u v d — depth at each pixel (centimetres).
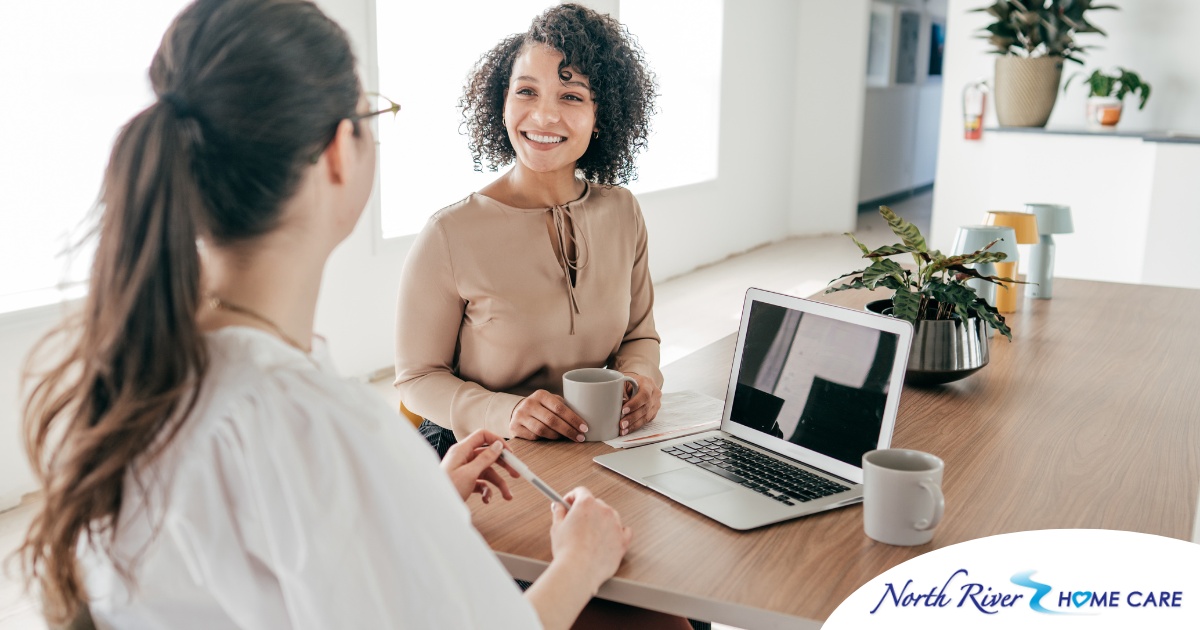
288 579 74
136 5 335
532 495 133
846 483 134
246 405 75
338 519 74
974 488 134
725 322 562
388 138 465
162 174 74
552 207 182
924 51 1116
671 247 696
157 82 80
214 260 82
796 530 121
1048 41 598
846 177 884
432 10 477
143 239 74
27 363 78
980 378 189
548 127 178
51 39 316
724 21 727
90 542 78
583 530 107
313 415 75
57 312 316
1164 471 140
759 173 826
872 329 137
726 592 105
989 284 235
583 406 153
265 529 74
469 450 129
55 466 78
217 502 75
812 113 880
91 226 78
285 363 78
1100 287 284
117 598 81
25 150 316
